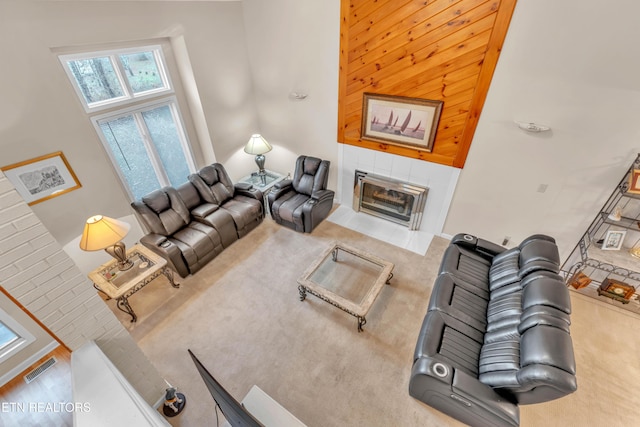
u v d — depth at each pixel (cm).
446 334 251
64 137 315
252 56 456
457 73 311
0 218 137
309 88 429
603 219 299
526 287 246
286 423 193
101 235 299
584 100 267
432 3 291
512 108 301
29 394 255
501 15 266
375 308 332
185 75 408
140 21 337
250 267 394
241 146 512
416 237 435
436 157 373
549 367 179
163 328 318
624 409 243
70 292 175
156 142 420
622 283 317
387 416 244
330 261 397
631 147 266
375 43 341
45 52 284
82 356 189
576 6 238
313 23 374
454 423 238
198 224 412
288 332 311
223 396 140
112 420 164
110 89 356
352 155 445
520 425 237
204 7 383
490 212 373
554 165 307
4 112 270
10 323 253
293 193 485
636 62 236
